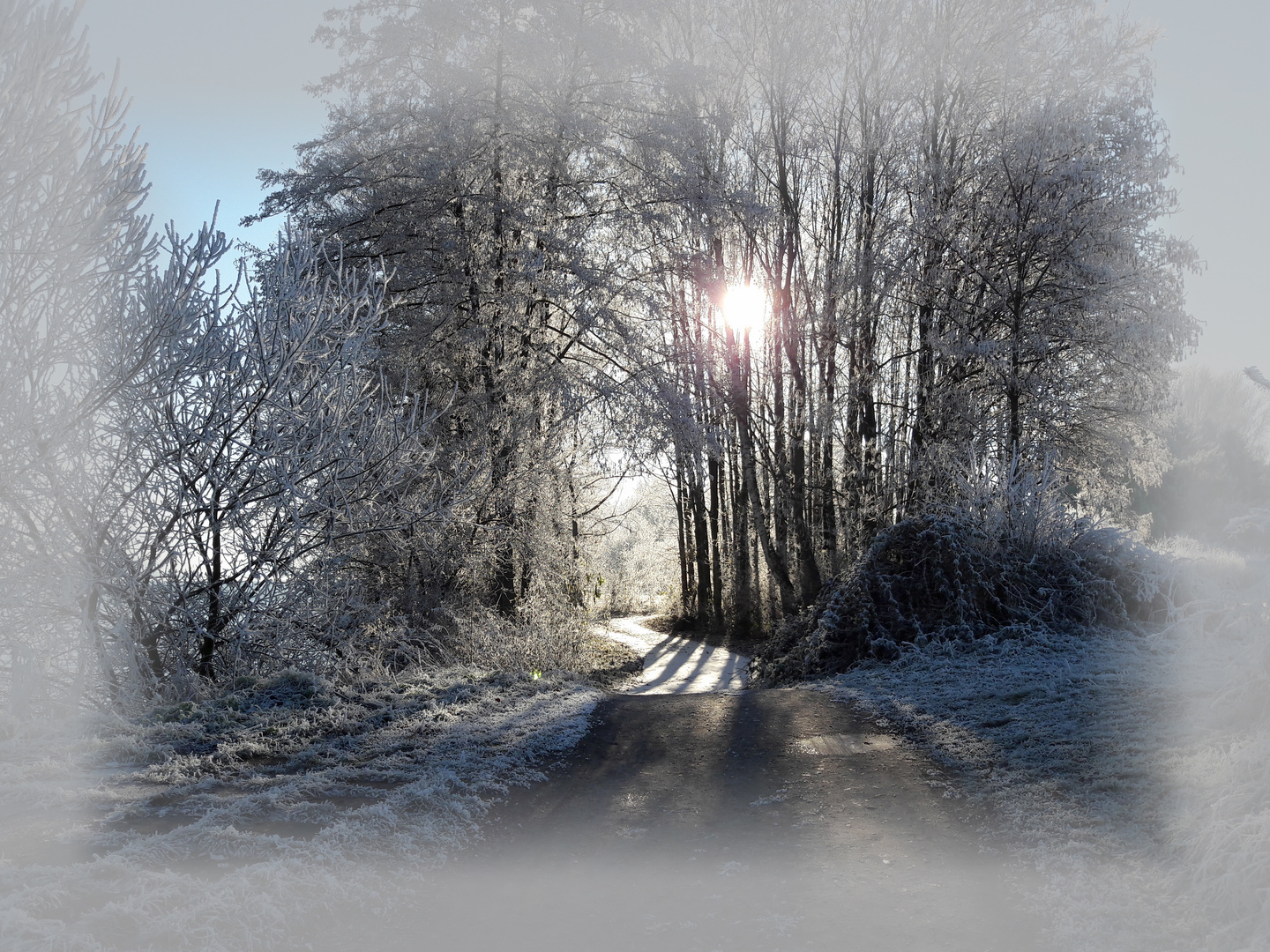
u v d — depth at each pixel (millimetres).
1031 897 4129
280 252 11375
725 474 29422
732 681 17422
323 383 10891
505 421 16734
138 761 6324
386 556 13992
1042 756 6234
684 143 17828
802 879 4570
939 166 19188
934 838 5066
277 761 6559
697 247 19328
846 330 20438
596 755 7383
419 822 5188
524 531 16953
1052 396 18625
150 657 9875
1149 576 10352
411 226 17188
